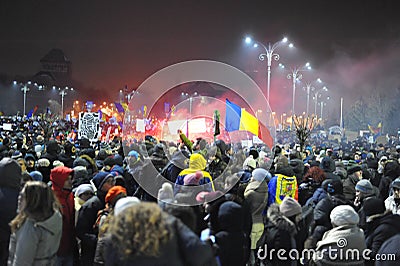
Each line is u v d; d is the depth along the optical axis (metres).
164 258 3.43
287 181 7.89
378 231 5.88
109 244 3.61
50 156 10.38
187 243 3.56
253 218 7.41
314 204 6.98
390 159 12.25
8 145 13.88
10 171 5.63
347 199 8.33
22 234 4.72
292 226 6.20
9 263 4.78
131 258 3.41
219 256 5.12
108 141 19.97
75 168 8.35
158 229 3.42
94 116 16.88
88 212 6.26
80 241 6.71
